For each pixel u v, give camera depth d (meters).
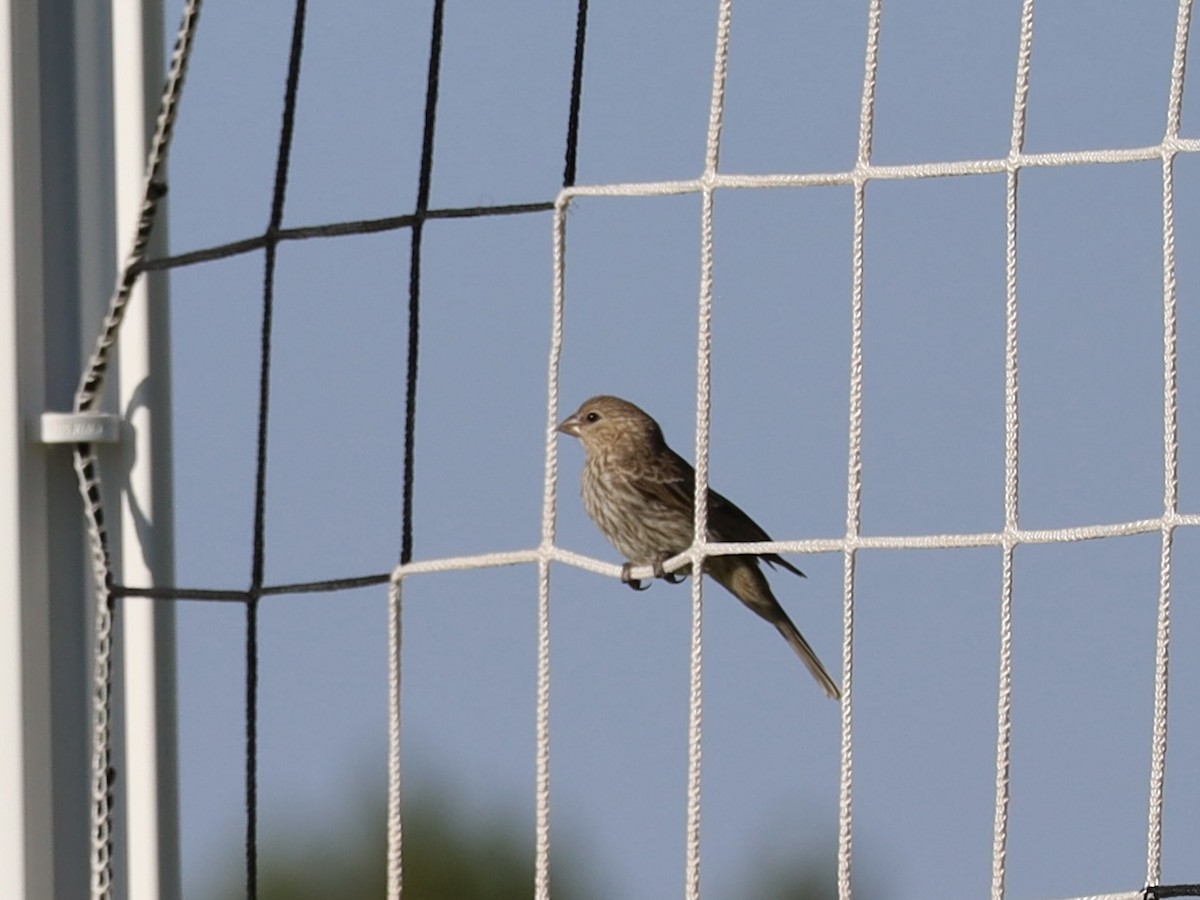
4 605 9.77
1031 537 11.21
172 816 10.11
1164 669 11.04
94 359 9.78
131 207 10.06
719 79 11.52
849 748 11.12
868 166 11.51
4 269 9.81
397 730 11.21
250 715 10.68
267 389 10.71
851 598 11.32
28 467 9.85
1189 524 11.07
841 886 11.07
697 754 11.28
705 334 11.50
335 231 10.93
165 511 10.14
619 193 11.57
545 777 11.30
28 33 9.98
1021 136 11.45
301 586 10.86
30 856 9.80
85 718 9.97
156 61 10.16
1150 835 10.97
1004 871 11.08
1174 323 11.23
